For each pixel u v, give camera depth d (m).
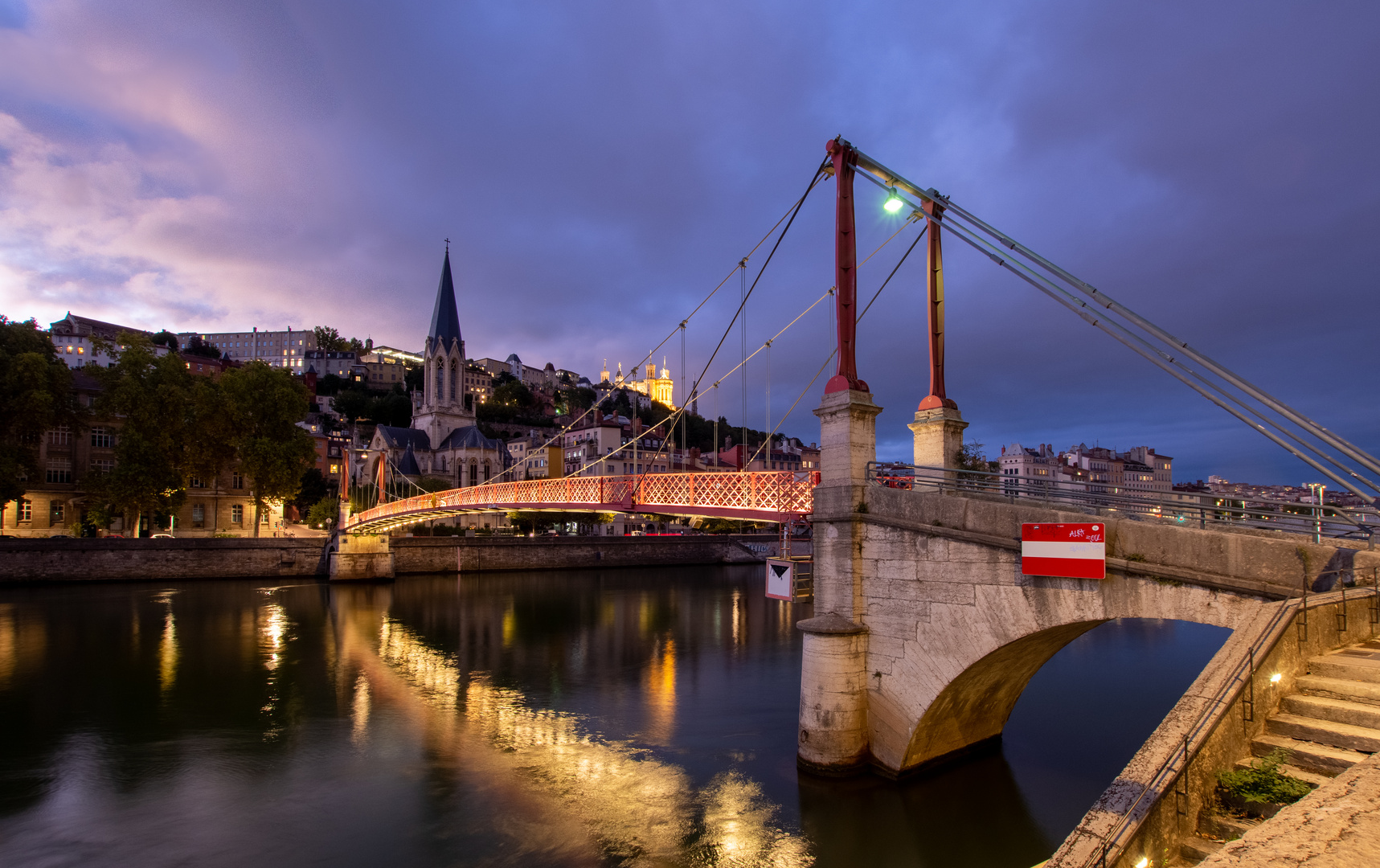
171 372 69.75
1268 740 7.05
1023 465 130.50
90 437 80.19
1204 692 7.09
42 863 14.76
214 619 46.38
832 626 16.39
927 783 16.23
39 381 60.50
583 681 30.08
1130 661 29.47
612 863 14.13
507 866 14.20
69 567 61.97
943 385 19.06
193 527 88.12
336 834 15.77
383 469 91.75
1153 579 11.70
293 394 76.19
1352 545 11.00
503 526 116.00
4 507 60.34
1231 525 13.52
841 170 18.09
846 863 13.88
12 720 24.62
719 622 46.62
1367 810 4.18
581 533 114.50
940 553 14.96
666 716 24.14
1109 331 14.75
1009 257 16.88
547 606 54.97
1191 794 6.33
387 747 21.56
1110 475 141.25
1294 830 4.06
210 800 17.73
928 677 15.16
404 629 43.91
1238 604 10.70
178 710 25.91
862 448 16.98
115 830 16.17
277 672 32.09
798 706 25.14
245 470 71.12
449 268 167.12
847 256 17.64
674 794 17.20
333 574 69.75
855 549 16.66
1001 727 19.20
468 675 31.42
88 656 34.78
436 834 15.64
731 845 14.62
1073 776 17.09
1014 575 13.62
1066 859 5.68
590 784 18.12
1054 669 27.83
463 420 163.25
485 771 19.33
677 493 24.36
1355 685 7.30
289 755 20.86
